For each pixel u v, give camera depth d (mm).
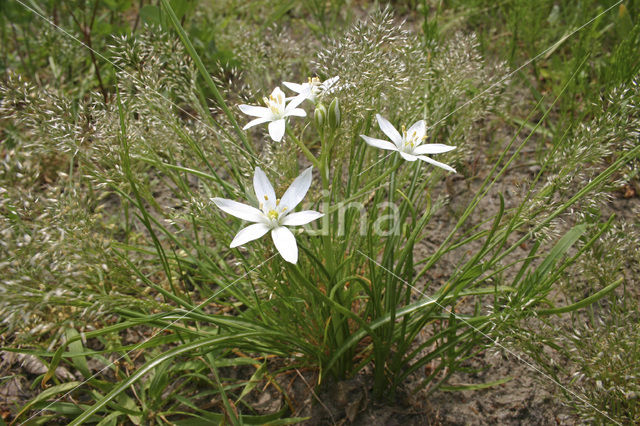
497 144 399
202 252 253
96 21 430
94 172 229
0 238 182
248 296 274
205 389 258
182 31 203
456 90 285
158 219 344
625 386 205
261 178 198
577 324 274
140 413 231
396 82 242
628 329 215
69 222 198
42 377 241
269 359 266
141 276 209
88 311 182
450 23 451
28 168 206
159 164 233
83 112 229
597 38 423
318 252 250
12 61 442
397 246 254
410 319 250
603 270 229
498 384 256
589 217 264
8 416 242
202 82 405
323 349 229
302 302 245
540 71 438
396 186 256
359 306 275
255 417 232
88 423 240
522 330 215
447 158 281
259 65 296
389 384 249
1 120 360
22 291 176
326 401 246
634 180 346
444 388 240
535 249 232
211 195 269
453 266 317
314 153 377
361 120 231
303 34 513
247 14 542
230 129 272
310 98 218
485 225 341
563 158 230
